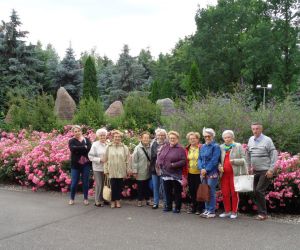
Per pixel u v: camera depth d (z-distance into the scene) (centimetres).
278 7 3975
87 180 836
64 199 893
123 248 539
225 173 721
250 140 724
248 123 987
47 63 3875
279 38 3853
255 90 4138
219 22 4203
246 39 4084
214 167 716
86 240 575
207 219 704
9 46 3347
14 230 627
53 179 991
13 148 1142
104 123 1684
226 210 726
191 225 660
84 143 834
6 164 1118
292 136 990
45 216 721
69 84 3750
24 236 595
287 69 3934
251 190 679
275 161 687
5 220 690
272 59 3819
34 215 727
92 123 1658
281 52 3909
